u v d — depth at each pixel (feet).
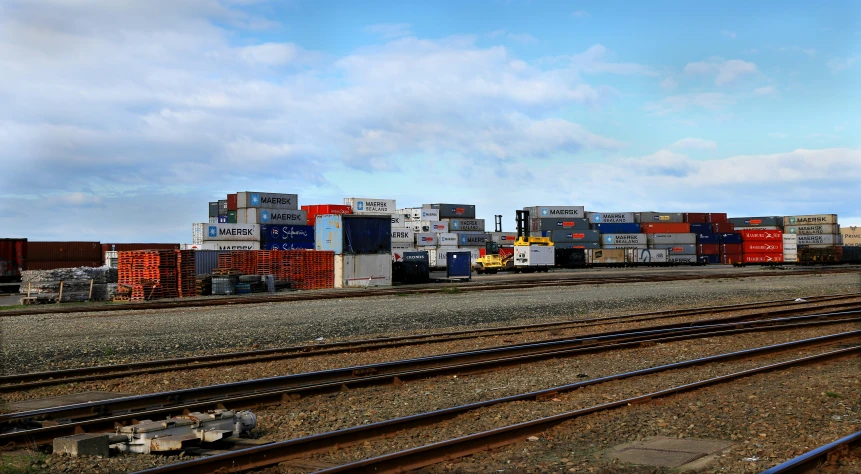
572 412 30.22
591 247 315.78
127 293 118.73
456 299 106.22
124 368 45.96
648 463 24.22
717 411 31.76
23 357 52.49
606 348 52.90
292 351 53.83
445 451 24.79
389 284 153.99
